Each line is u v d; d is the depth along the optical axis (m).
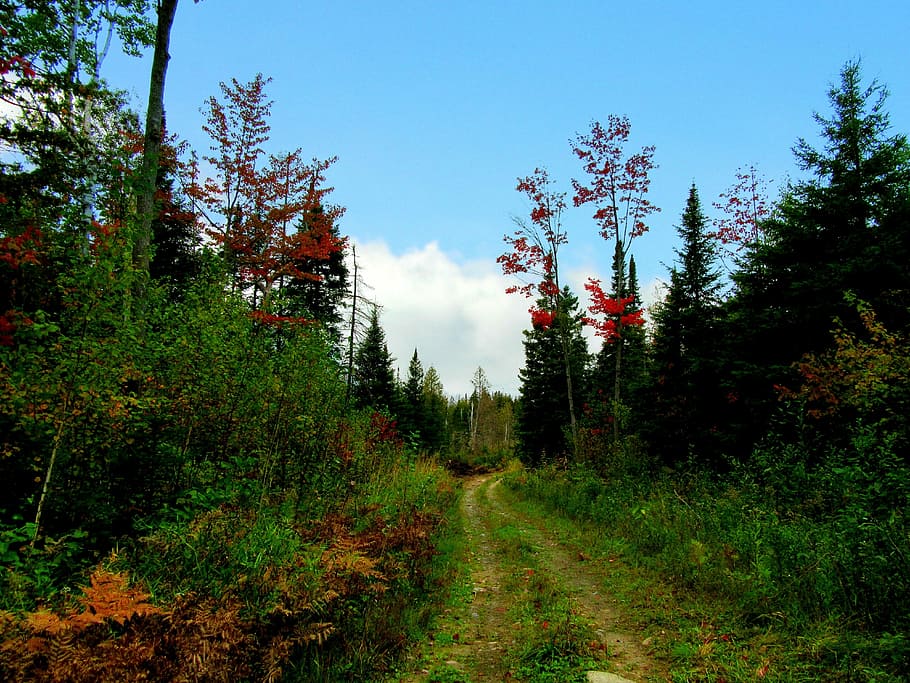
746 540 6.73
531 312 22.69
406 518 8.07
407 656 4.91
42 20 9.17
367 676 4.39
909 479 5.38
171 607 3.57
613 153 20.06
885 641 3.93
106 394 5.16
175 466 6.72
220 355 7.19
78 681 2.74
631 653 4.86
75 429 5.20
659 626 5.46
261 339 8.22
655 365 18.55
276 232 18.64
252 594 4.16
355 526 7.29
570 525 12.35
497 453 53.00
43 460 5.12
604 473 16.61
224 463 7.13
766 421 12.87
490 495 24.03
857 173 12.57
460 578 8.02
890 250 11.25
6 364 4.68
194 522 5.01
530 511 15.95
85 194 7.67
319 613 4.52
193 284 8.77
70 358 4.93
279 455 8.38
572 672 4.38
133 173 7.63
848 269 11.38
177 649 3.18
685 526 8.62
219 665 3.22
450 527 12.06
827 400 9.91
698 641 4.82
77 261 5.46
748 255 14.63
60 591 3.95
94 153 8.20
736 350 14.77
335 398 10.38
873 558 4.78
